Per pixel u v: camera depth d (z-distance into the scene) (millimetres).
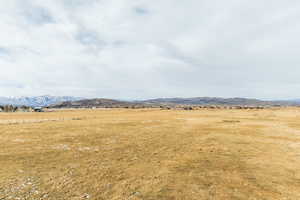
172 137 24016
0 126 34812
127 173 11477
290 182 9977
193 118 52969
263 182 9992
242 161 13727
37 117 59406
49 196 8508
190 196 8484
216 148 17891
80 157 15023
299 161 13648
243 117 54156
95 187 9477
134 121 44969
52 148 18109
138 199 8242
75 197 8430
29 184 9820
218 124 37844
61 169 12195
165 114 73375
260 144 19547
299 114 61562
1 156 15211
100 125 36969
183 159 14398
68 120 48000
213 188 9305
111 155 15641
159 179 10508
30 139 22547
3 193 8758
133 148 18156
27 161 13914
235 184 9773
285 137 23391
